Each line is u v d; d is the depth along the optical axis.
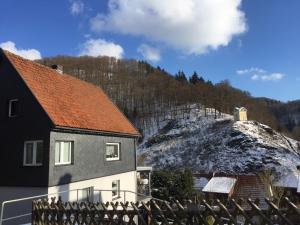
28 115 17.38
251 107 123.88
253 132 84.25
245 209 5.14
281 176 46.78
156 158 83.25
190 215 5.52
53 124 16.52
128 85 139.12
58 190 16.75
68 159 18.02
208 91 125.69
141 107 124.00
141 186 27.80
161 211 5.87
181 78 153.00
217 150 79.00
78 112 20.25
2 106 18.20
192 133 97.06
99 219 6.64
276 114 157.12
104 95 28.03
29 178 16.69
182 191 28.77
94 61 152.62
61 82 22.23
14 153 17.42
